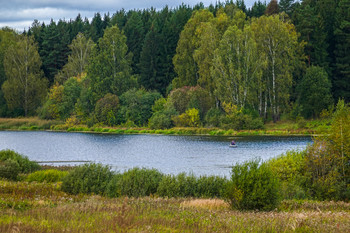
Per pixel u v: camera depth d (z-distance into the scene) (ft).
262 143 211.82
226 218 48.29
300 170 97.96
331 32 308.81
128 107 336.29
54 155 190.80
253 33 288.51
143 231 38.63
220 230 41.11
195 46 338.34
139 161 164.25
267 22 285.64
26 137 282.77
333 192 91.25
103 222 42.09
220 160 159.33
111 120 334.24
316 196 92.12
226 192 65.82
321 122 262.26
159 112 320.70
